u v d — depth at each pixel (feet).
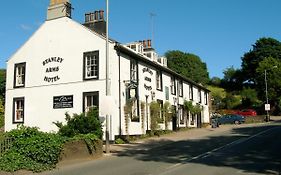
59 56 94.48
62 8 96.32
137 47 108.47
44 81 95.55
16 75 100.42
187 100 135.74
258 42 278.05
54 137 53.93
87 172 45.57
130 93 91.86
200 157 56.24
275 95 224.94
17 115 99.04
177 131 116.88
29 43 99.66
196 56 278.87
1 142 49.24
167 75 119.03
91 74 90.12
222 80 296.71
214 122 142.20
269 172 41.47
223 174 40.81
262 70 236.43
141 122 97.60
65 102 91.40
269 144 71.05
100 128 68.49
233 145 71.97
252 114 198.39
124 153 66.33
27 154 49.26
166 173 42.22
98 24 97.76
